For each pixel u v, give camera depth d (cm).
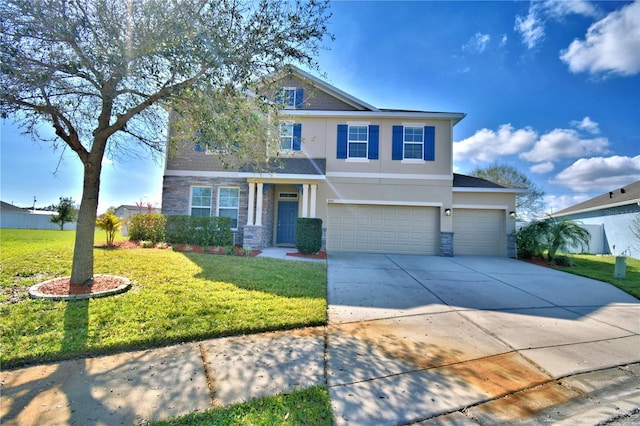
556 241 1214
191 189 1410
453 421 278
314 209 1327
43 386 304
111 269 737
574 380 361
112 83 529
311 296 627
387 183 1411
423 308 606
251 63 577
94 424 252
